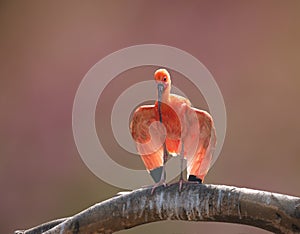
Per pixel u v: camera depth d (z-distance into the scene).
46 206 17.41
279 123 17.95
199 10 19.11
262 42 18.69
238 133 17.83
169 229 15.45
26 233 6.30
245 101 18.11
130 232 15.41
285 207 5.22
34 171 17.80
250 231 15.48
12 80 19.08
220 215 5.38
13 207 17.50
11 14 19.91
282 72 18.38
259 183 17.44
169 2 19.34
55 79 18.98
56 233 5.63
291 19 18.78
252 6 19.00
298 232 5.27
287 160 17.61
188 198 5.40
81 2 19.64
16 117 18.55
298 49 18.48
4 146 18.14
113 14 19.47
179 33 19.00
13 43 19.52
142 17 19.31
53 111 18.58
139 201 5.48
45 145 18.09
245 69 18.47
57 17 19.69
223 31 18.86
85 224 5.58
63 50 19.30
